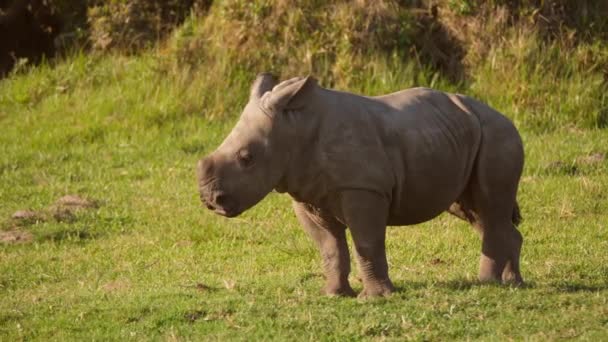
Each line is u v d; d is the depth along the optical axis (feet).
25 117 152.87
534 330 65.21
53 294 85.46
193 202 118.21
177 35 159.02
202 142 141.08
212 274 90.89
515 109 143.74
